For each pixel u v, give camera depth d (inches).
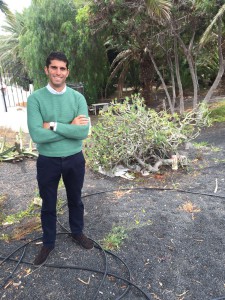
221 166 188.4
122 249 112.3
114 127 180.2
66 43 443.5
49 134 92.4
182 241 115.4
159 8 269.6
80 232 112.8
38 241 119.6
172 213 135.1
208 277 97.8
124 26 327.0
